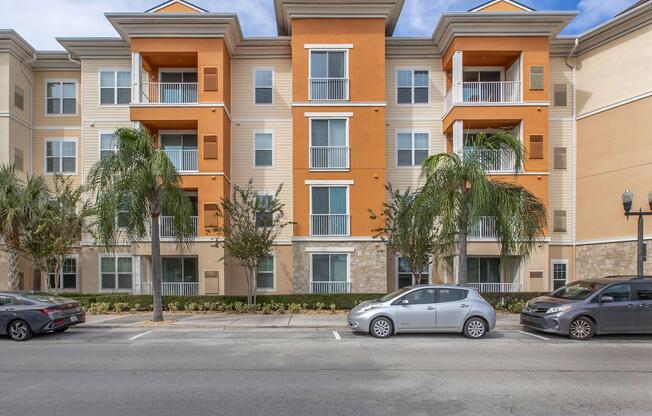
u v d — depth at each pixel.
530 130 19.17
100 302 17.34
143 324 14.08
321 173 19.50
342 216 19.42
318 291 19.06
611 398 6.45
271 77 21.20
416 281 16.50
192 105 19.47
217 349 10.21
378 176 19.52
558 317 11.52
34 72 21.89
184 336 12.20
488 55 19.94
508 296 17.22
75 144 21.77
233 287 20.47
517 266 19.53
